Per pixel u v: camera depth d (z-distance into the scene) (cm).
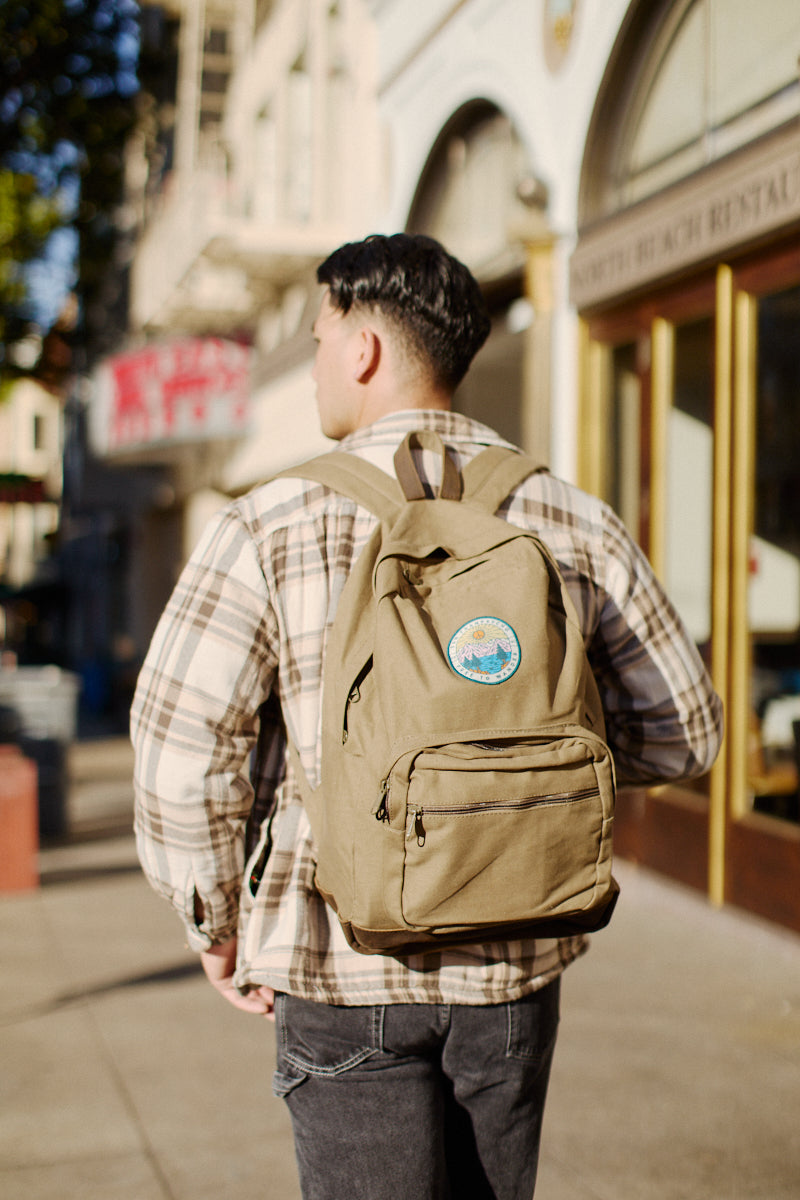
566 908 129
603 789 130
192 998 438
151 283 1739
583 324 659
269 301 1459
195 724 141
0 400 1337
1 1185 293
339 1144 140
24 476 678
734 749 522
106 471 2392
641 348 608
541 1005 148
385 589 133
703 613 555
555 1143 310
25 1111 337
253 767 155
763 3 521
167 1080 359
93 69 1156
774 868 493
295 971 138
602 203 661
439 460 153
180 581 146
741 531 523
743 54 538
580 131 658
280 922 142
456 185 863
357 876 126
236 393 1487
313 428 1229
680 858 559
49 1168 302
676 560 581
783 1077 352
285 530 144
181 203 1426
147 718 143
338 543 144
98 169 1221
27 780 622
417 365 158
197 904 146
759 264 513
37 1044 391
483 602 133
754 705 514
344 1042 139
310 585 143
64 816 793
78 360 1778
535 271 680
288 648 143
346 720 132
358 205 1053
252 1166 304
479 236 829
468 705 126
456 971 139
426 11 861
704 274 553
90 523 3231
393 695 127
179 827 142
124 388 1628
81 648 3450
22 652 3716
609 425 645
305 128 1288
